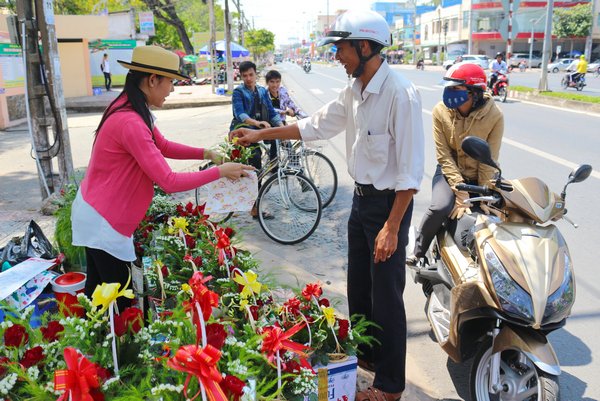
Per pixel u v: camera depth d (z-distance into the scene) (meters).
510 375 2.74
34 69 6.39
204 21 51.78
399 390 2.90
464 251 3.28
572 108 15.74
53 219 6.01
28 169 9.05
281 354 2.24
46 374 2.03
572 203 6.41
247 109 5.99
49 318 3.00
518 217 2.86
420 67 48.72
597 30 54.00
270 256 5.03
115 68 29.06
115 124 2.53
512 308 2.58
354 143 2.93
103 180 2.63
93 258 2.73
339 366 2.61
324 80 34.19
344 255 5.14
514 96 19.91
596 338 3.70
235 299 2.71
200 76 35.69
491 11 56.12
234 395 1.78
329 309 2.55
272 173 5.80
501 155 8.86
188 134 12.80
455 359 2.96
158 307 2.78
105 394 1.84
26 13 6.19
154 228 3.84
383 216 2.84
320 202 5.39
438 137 3.77
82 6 32.16
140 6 36.16
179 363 1.71
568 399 3.08
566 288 2.61
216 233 3.10
